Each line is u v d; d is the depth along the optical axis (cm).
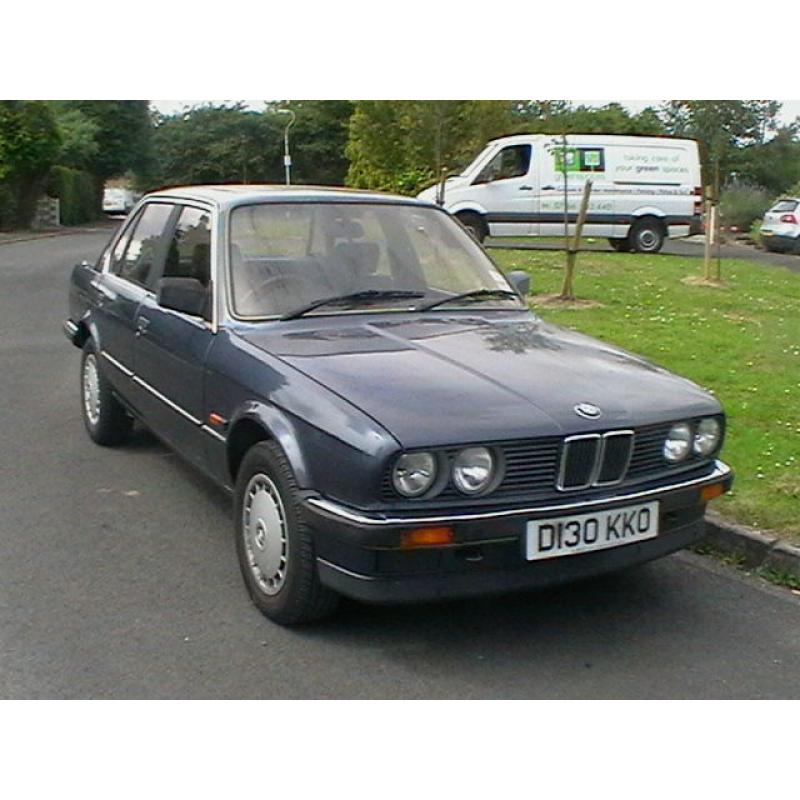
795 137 4212
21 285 1806
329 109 7325
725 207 3609
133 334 601
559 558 395
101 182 5547
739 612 458
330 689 379
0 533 533
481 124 2253
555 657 409
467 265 566
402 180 2484
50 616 435
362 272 525
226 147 7481
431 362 437
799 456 637
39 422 766
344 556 387
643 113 4050
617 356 482
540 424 390
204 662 396
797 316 1272
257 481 437
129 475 635
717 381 845
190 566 493
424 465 374
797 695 383
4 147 3519
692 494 428
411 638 421
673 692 384
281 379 429
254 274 506
